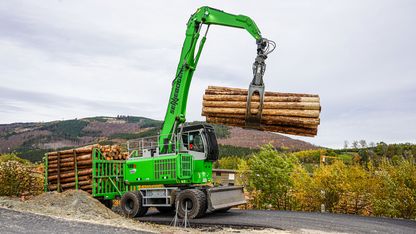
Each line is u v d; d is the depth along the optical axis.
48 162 17.77
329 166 26.39
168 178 14.18
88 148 16.66
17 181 20.80
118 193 17.14
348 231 11.59
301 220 13.85
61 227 9.91
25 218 10.86
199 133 14.66
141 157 15.29
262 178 27.98
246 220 13.42
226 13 13.25
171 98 14.70
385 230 12.09
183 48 14.52
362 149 92.94
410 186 19.62
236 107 9.14
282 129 8.95
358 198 23.55
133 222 11.96
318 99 8.63
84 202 13.93
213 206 13.48
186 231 10.95
